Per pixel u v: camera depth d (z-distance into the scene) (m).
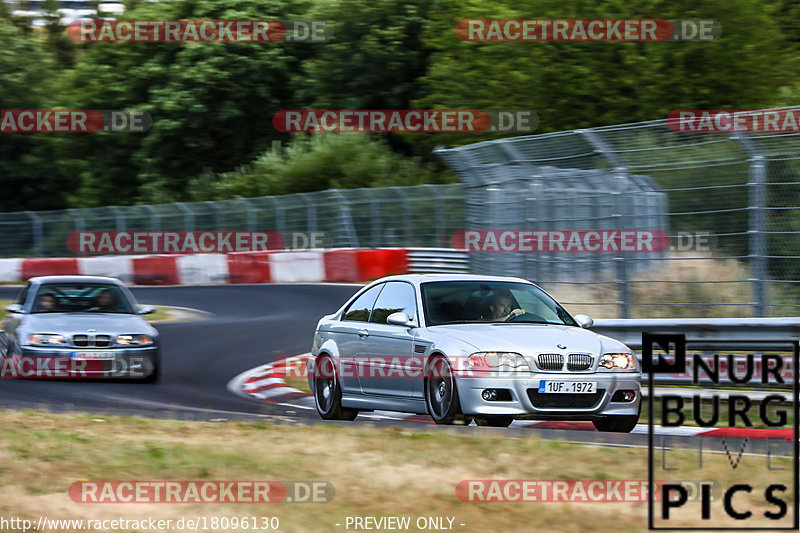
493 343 32.44
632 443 30.22
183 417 36.44
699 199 47.50
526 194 55.72
